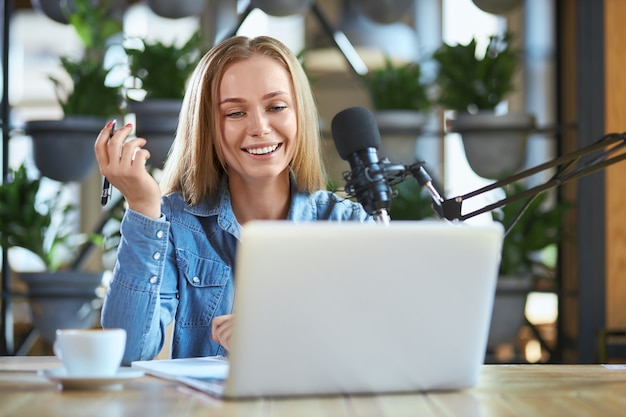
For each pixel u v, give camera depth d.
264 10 3.71
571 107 3.79
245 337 1.21
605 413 1.14
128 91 3.64
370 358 1.27
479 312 1.29
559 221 3.62
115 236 3.71
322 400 1.24
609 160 1.55
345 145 1.64
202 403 1.22
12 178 3.72
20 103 5.67
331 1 5.23
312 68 5.25
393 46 5.20
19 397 1.27
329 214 2.17
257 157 2.03
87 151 3.64
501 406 1.20
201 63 2.10
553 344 3.95
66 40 5.70
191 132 2.10
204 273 2.03
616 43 3.56
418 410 1.17
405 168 1.64
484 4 3.74
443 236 1.24
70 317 3.49
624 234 3.55
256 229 1.17
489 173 3.64
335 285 1.22
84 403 1.22
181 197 2.09
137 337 1.71
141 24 5.38
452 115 3.73
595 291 3.53
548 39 4.16
